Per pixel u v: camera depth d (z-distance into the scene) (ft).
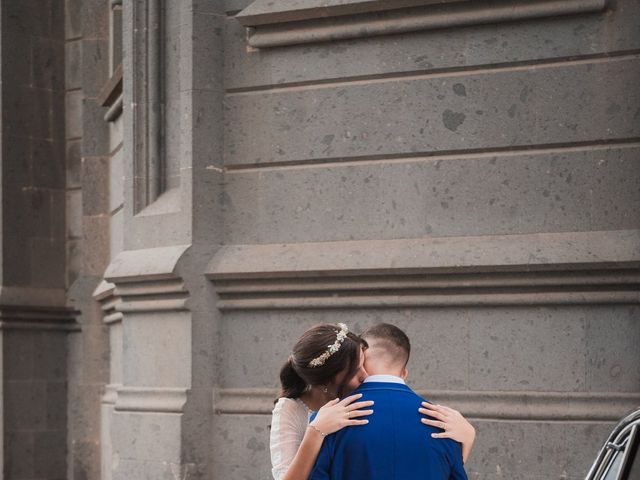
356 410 14.17
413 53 28.02
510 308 26.40
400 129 28.09
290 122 29.37
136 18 31.81
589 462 25.13
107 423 41.24
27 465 43.27
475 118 27.35
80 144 45.09
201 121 29.76
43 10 45.39
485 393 26.37
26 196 44.42
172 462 29.14
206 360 29.43
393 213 28.04
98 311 43.29
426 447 13.93
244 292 29.19
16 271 43.78
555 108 26.58
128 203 31.78
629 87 25.94
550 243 26.02
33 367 43.73
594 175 26.12
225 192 30.01
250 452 28.81
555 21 26.61
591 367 25.59
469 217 27.22
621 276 25.26
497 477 25.98
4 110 44.01
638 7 25.85
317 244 28.71
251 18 29.12
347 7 28.04
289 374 15.66
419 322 27.35
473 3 27.12
